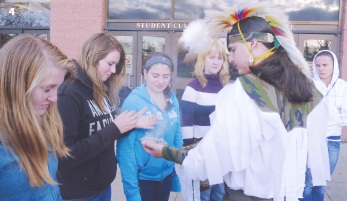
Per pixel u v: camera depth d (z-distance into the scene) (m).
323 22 7.02
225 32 1.79
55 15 7.45
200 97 3.00
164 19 7.52
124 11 7.64
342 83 3.57
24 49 1.14
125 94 5.48
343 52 6.83
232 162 1.54
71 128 1.84
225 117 1.56
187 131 2.99
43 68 1.16
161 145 1.93
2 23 8.30
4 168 1.12
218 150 1.56
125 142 2.27
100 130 1.98
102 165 2.05
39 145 1.18
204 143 1.58
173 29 7.44
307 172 1.85
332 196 4.32
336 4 7.01
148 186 2.38
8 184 1.13
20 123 1.13
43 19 8.22
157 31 7.55
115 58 2.04
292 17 7.14
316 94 1.75
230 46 1.71
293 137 1.60
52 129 1.36
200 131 3.03
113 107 2.29
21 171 1.15
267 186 1.55
